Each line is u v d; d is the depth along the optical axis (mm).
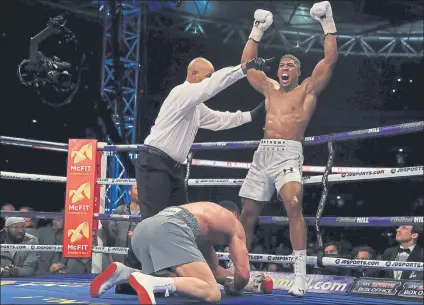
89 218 4535
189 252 2992
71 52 11492
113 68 9906
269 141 3748
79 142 4613
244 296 3527
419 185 15188
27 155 13289
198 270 2963
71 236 4520
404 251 5059
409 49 15508
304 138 3979
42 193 13602
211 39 15305
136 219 4375
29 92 12461
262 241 12594
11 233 4914
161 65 14930
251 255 3801
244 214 3850
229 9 14320
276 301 3184
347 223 3566
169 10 14117
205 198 14797
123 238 5449
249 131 15945
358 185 15562
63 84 7625
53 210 13695
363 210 15320
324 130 17109
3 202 13023
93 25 13195
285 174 3633
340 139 3732
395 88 16094
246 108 16203
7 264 4758
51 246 4465
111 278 3057
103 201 5074
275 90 3883
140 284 2682
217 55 15664
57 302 2766
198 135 15898
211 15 14594
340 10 14375
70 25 13039
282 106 3781
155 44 14781
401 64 15852
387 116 16375
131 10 10547
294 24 15062
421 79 15805
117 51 9828
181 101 3520
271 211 13211
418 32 14820
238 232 3295
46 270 6070
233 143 4137
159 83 14875
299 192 3590
